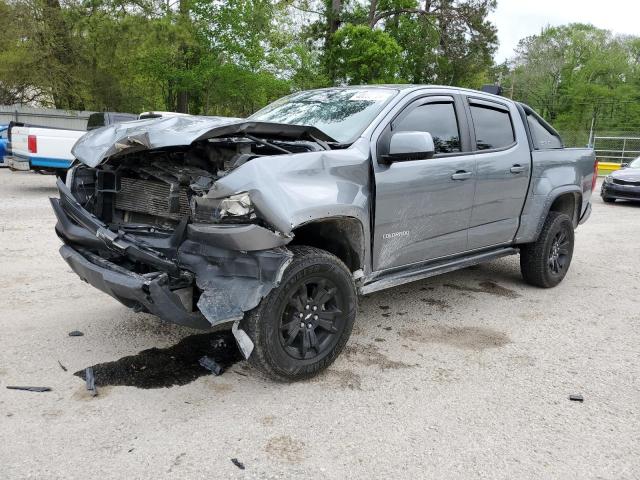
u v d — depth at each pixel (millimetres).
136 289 2998
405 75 33969
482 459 2742
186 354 3799
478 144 4812
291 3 31844
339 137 3936
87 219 3494
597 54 64062
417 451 2789
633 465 2742
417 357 3984
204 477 2510
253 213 3053
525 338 4461
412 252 4219
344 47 29688
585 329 4727
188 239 3283
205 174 3336
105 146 3383
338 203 3404
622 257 7875
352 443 2836
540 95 61719
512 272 6625
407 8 32344
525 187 5270
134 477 2482
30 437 2738
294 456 2701
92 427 2857
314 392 3371
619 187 14234
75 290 5078
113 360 3645
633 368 3930
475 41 33719
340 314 3574
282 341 3291
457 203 4488
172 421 2961
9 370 3434
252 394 3305
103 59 24531
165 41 22438
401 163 3979
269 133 3551
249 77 24750
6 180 14148
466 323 4762
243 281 3129
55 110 25797
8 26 23516
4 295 4852
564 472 2662
